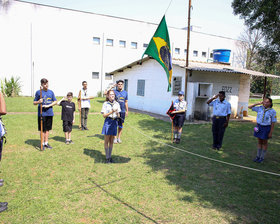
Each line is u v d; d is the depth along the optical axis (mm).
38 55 22422
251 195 4172
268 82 31938
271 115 5809
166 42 6293
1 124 4016
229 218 3449
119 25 25812
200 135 8773
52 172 4859
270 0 10273
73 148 6570
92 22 24438
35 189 4109
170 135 8594
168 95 13133
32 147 6496
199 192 4227
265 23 11000
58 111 13711
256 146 7547
